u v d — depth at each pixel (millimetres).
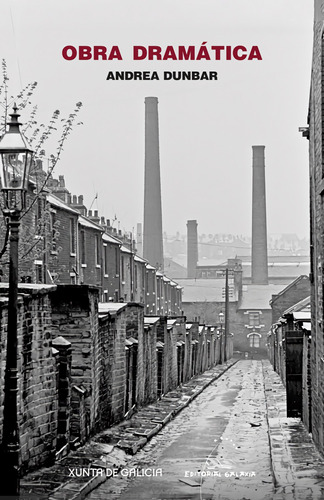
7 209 9711
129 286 52688
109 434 18281
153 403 28484
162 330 31766
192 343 45969
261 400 32156
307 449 16656
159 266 74312
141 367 25531
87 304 16312
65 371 14828
